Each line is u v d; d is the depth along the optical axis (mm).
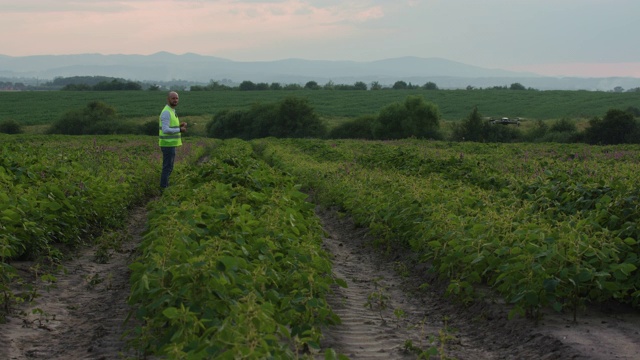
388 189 15469
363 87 197625
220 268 6355
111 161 22125
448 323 7898
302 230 9984
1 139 52531
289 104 87125
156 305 5984
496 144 46344
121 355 5926
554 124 73312
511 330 7219
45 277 8227
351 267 11008
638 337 6789
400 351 6684
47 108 129750
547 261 7602
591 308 7867
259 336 4762
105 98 152375
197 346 5039
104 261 10570
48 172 14125
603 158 29922
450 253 8961
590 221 8867
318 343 6445
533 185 13594
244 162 17047
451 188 15312
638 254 8344
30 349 6492
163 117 16781
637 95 145125
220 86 197250
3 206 9602
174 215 9109
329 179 20375
